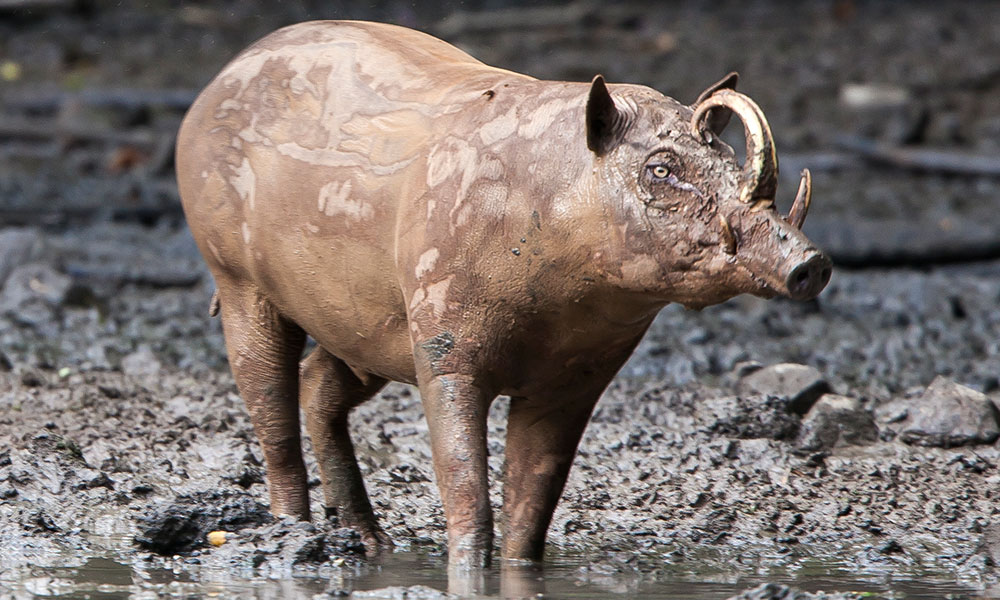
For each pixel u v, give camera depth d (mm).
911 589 11312
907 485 14977
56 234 29875
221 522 12031
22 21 56594
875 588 11344
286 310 12250
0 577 11133
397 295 11273
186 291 25781
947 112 44062
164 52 52562
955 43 53656
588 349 10891
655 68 49625
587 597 10688
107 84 47219
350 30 12414
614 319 10555
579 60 50031
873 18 59438
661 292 10008
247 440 15688
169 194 34688
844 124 42938
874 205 34094
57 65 50312
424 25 55625
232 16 57906
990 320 24281
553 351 10836
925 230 30125
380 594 10523
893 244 29328
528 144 10461
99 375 18906
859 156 39312
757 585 11305
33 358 19875
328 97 11883
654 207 9875
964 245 29344
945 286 26453
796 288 9266
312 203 11570
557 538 13070
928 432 16406
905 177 38156
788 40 55156
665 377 20328
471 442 10750
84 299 23797
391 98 11609
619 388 19078
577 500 14281
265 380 12688
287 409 12758
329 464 13008
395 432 16469
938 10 60875
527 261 10391
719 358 21172
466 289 10602
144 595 10586
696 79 47875
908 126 40469
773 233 9375
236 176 12172
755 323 23656
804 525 13703
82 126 41406
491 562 10867
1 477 13641
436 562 11859
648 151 9969
